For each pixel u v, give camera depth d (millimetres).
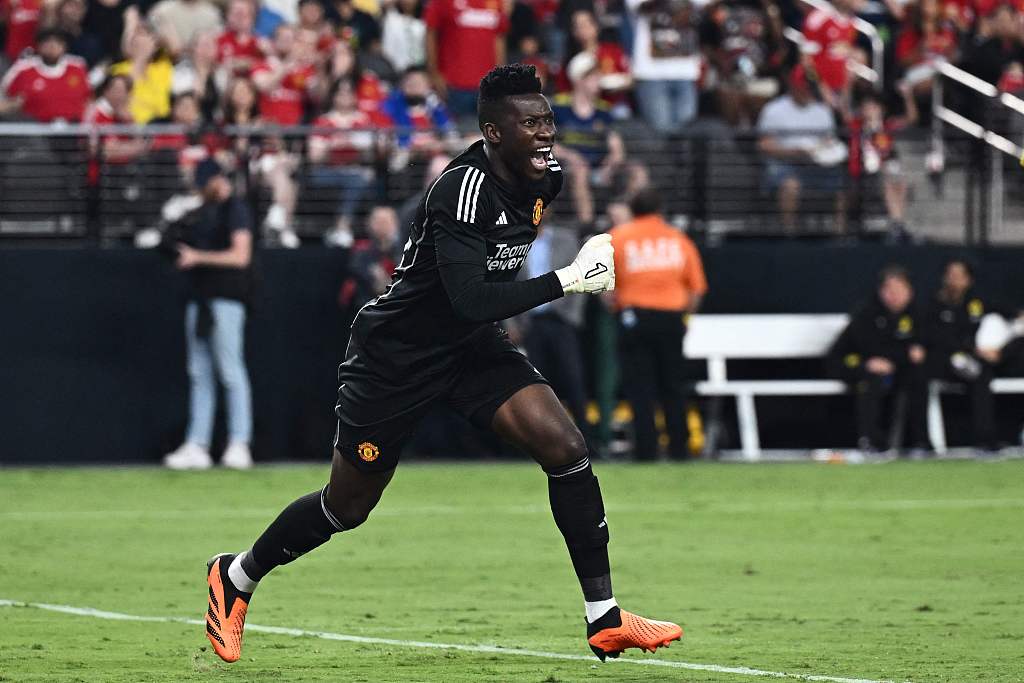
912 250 66188
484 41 68438
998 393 67000
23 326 60344
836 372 62906
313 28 67312
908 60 74000
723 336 64562
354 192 63062
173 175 61969
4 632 25766
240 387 57156
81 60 64125
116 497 48469
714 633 25609
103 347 60906
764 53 70938
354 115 65062
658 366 58812
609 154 64188
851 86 74750
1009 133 69250
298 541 21781
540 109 20062
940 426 64875
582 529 20859
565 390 60000
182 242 56031
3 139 61281
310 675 21656
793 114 68188
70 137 61500
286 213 62719
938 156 68500
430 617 27547
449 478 54750
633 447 59594
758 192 66812
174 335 61312
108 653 23656
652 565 34500
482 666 22438
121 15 69750
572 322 59750
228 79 65438
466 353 21141
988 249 66375
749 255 65500
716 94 69938
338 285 62188
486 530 41062
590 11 71250
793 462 60562
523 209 20672
